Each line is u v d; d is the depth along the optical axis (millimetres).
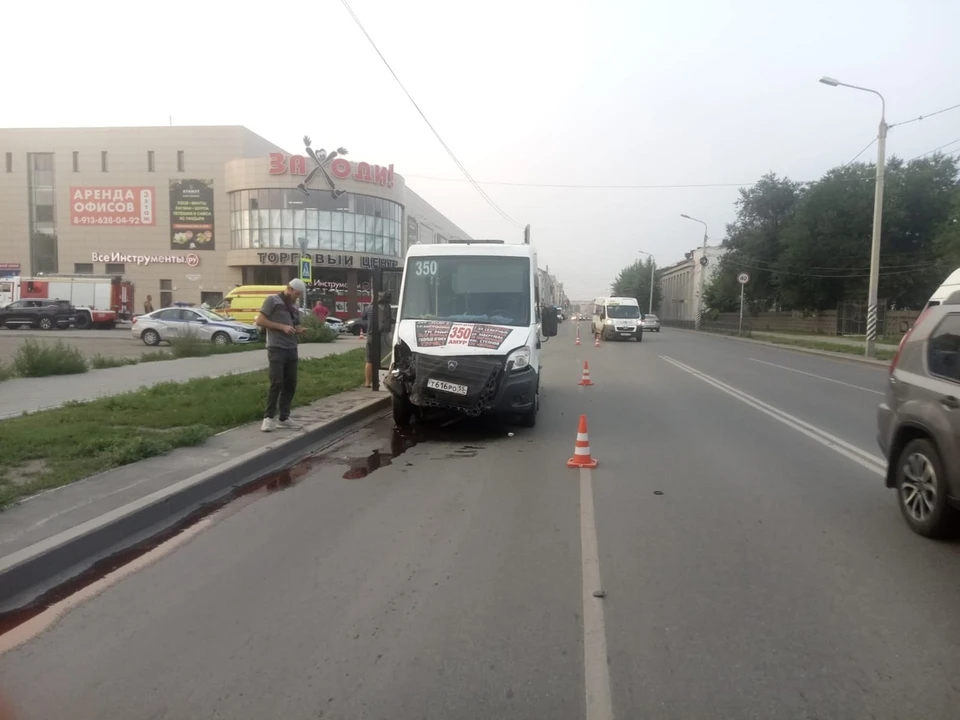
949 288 9867
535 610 4121
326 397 12539
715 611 4113
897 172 48219
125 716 3029
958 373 5113
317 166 50781
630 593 4379
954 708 3100
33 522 5262
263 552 5148
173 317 27391
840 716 3037
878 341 38469
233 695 3197
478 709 3082
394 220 55500
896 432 5703
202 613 4090
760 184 60062
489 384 9445
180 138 53594
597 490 6926
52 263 55469
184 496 6266
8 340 28625
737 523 5848
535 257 10953
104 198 54406
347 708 3090
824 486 7086
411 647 3660
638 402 13492
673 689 3250
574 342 38312
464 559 4988
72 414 9648
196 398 11141
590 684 3293
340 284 53094
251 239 51062
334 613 4086
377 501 6535
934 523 5250
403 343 9969
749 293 59875
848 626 3910
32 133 54562
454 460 8344
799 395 14781
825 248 48781
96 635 3811
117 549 5207
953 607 4168
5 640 3764
